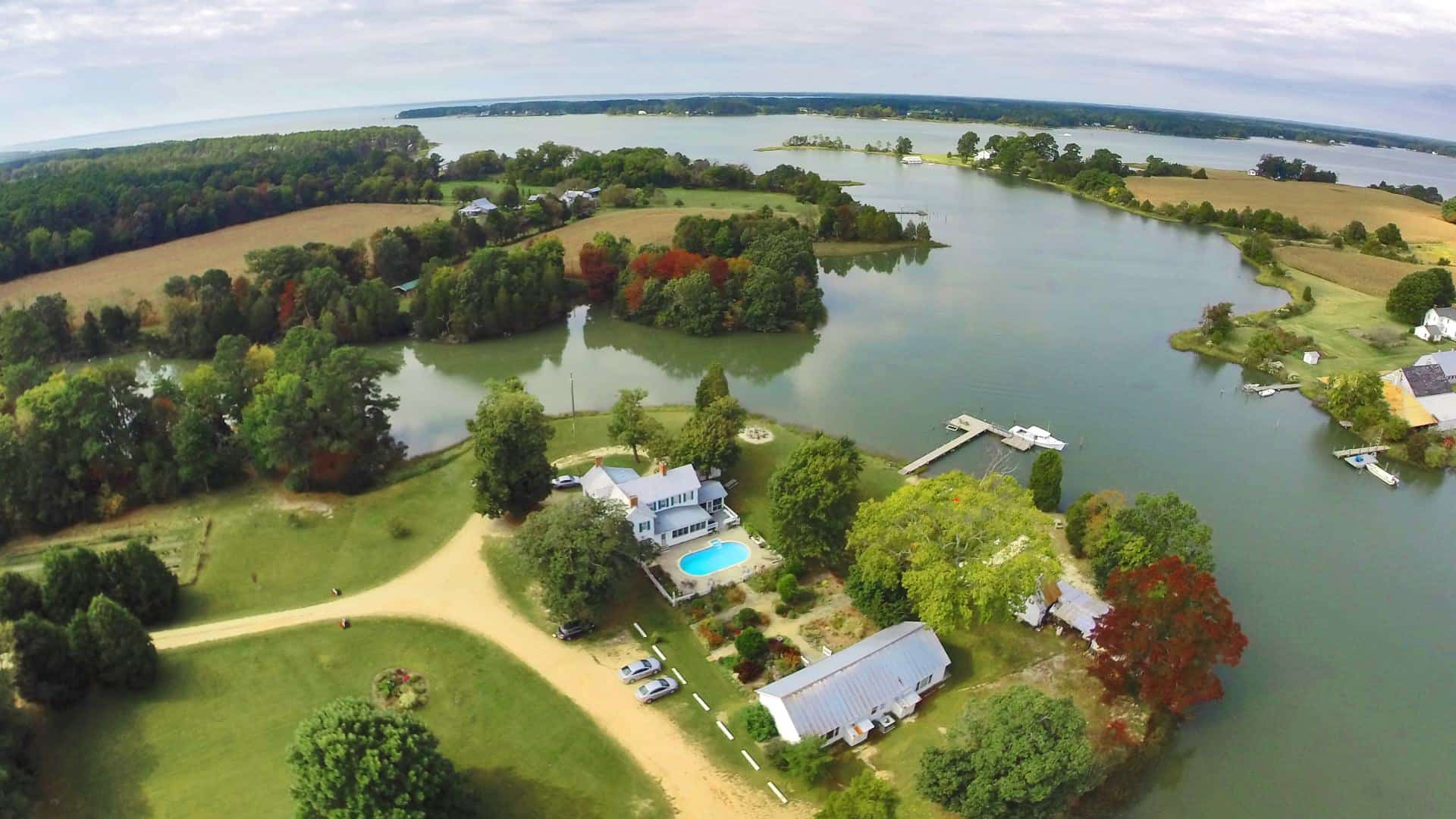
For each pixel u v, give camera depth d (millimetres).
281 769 59469
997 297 183000
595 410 123312
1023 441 111125
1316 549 90250
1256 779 61219
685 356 149750
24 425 87125
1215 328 150375
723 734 63406
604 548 71938
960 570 68562
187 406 96125
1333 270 199750
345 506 93938
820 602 78188
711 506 92875
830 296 184250
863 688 63812
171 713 64062
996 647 72938
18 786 54688
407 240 183000
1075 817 56719
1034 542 68688
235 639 72000
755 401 126688
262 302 149125
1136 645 61562
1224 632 60594
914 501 72250
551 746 61906
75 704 63906
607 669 69938
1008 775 51375
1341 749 63969
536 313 161625
